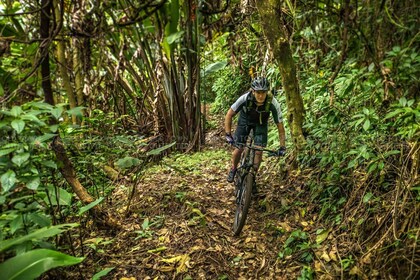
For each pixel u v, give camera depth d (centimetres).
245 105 354
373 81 274
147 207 383
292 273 276
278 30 383
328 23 326
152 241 321
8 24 276
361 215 295
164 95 601
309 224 335
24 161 200
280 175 436
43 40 228
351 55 318
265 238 327
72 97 383
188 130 628
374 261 243
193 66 606
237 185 394
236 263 294
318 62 424
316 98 415
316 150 397
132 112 613
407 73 260
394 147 302
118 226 336
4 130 205
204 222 342
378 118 285
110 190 406
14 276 152
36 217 213
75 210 349
